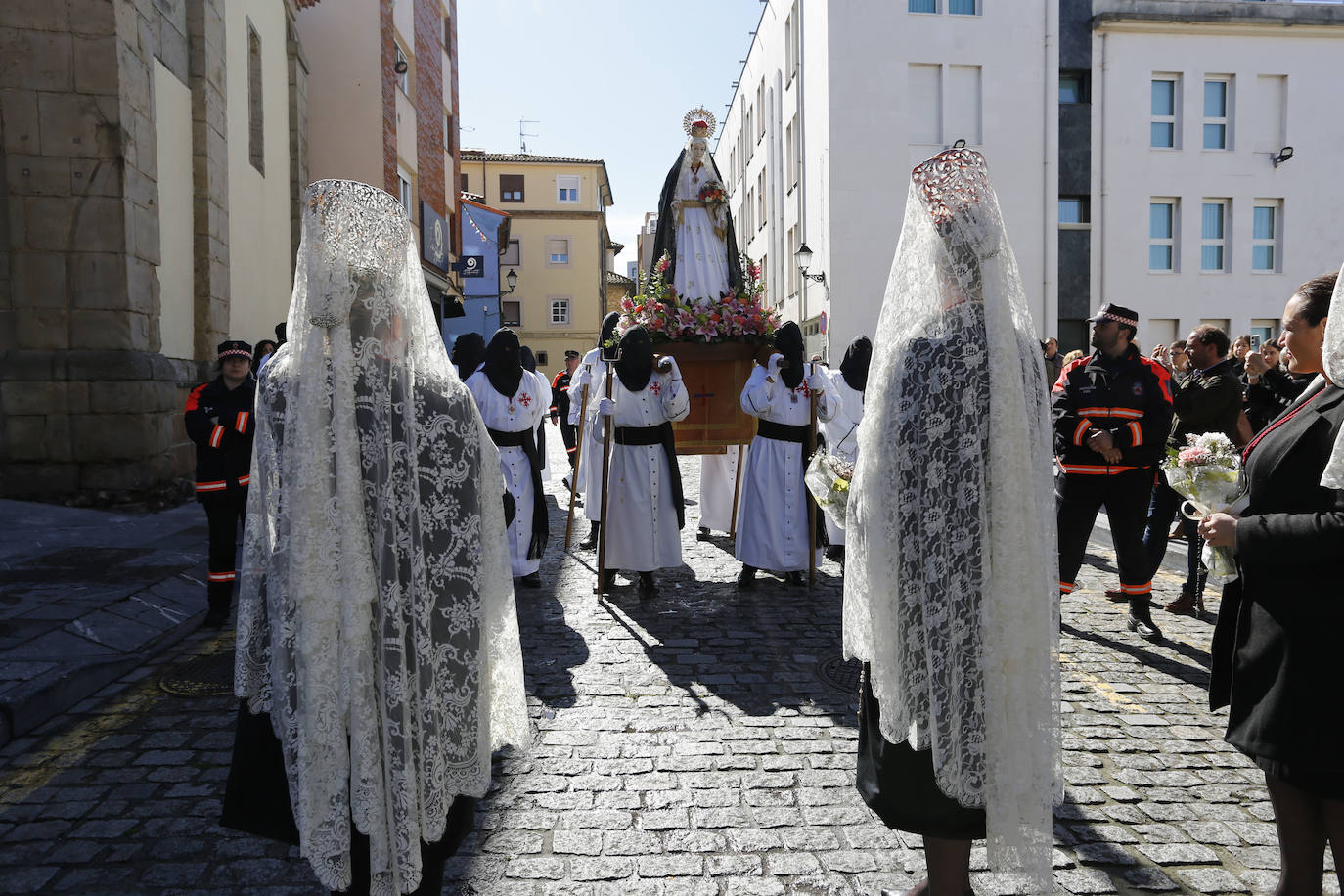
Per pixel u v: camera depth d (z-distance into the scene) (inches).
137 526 326.6
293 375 77.4
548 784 141.6
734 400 297.1
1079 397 219.0
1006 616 80.3
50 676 174.1
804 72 880.3
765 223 1125.7
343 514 75.5
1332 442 82.0
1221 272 840.3
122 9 357.4
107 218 357.1
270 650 79.6
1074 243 822.5
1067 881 114.6
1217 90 835.4
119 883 112.9
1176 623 233.6
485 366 270.5
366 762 75.0
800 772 146.3
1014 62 793.6
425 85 847.1
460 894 110.8
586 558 328.5
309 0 618.8
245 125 507.8
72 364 355.3
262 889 112.0
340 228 75.9
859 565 88.0
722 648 214.5
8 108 347.6
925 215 83.5
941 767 81.2
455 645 80.7
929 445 81.7
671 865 117.9
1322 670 80.3
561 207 1895.9
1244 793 139.7
